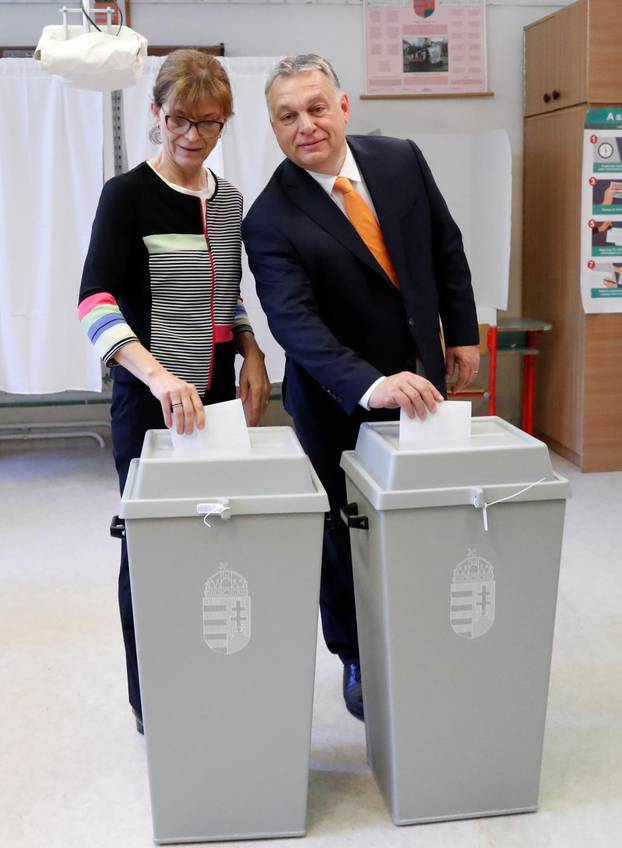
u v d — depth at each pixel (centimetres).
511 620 195
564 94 480
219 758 196
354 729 246
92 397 503
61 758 233
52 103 451
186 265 218
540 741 203
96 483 480
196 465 186
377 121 542
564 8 475
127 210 212
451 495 186
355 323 231
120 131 481
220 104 207
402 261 229
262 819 200
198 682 192
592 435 477
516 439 203
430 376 234
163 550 185
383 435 210
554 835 199
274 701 194
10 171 456
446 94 541
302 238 224
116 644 297
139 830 205
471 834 200
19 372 473
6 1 512
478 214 529
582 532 393
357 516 200
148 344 222
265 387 239
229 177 468
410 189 235
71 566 366
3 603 331
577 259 474
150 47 521
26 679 275
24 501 452
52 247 461
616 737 239
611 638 296
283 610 190
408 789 201
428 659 194
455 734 200
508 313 559
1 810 213
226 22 526
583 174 455
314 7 529
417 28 535
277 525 185
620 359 471
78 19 513
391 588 189
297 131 219
